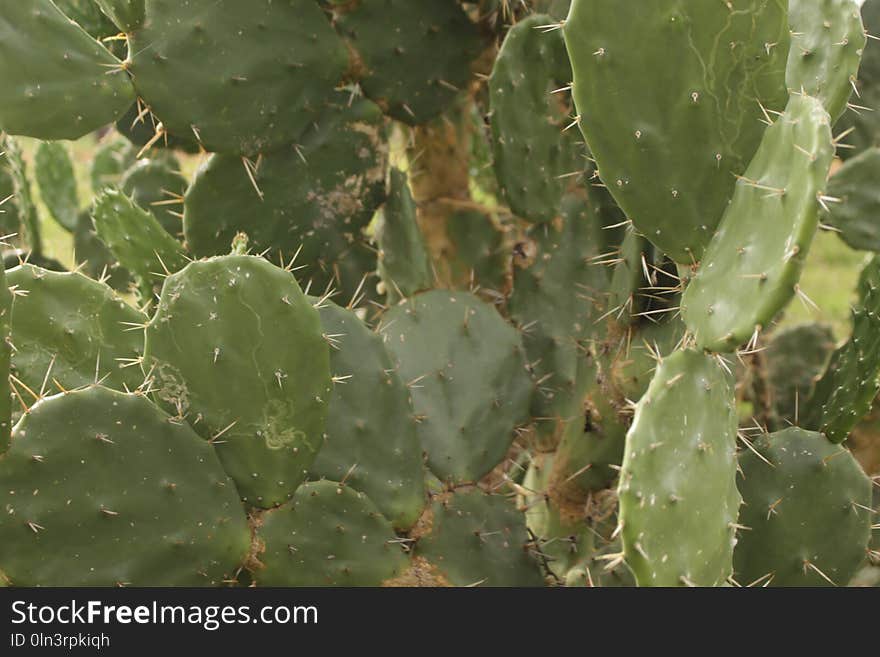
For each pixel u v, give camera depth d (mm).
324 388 2027
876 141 2514
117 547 1966
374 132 2443
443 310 2346
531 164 2391
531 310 2410
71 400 1936
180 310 1982
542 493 2395
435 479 2238
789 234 1865
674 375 1920
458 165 2688
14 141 2855
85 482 1944
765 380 2707
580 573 2244
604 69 1952
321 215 2436
